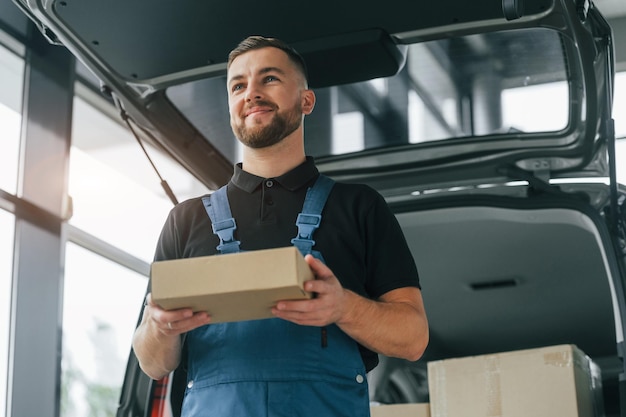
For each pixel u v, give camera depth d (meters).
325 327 1.72
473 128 2.98
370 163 3.15
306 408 1.66
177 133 3.04
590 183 3.06
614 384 3.33
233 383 1.68
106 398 6.07
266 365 1.68
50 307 5.18
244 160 1.94
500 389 2.90
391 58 2.62
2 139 5.36
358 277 1.81
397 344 1.73
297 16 2.54
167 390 2.96
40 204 5.31
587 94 2.72
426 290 3.49
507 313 3.46
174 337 1.72
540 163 3.06
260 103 1.86
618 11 6.35
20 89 5.49
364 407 1.71
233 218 1.83
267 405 1.65
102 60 2.76
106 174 6.34
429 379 3.03
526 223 3.17
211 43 2.66
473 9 2.46
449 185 3.19
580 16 2.43
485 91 2.83
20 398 5.00
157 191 6.59
